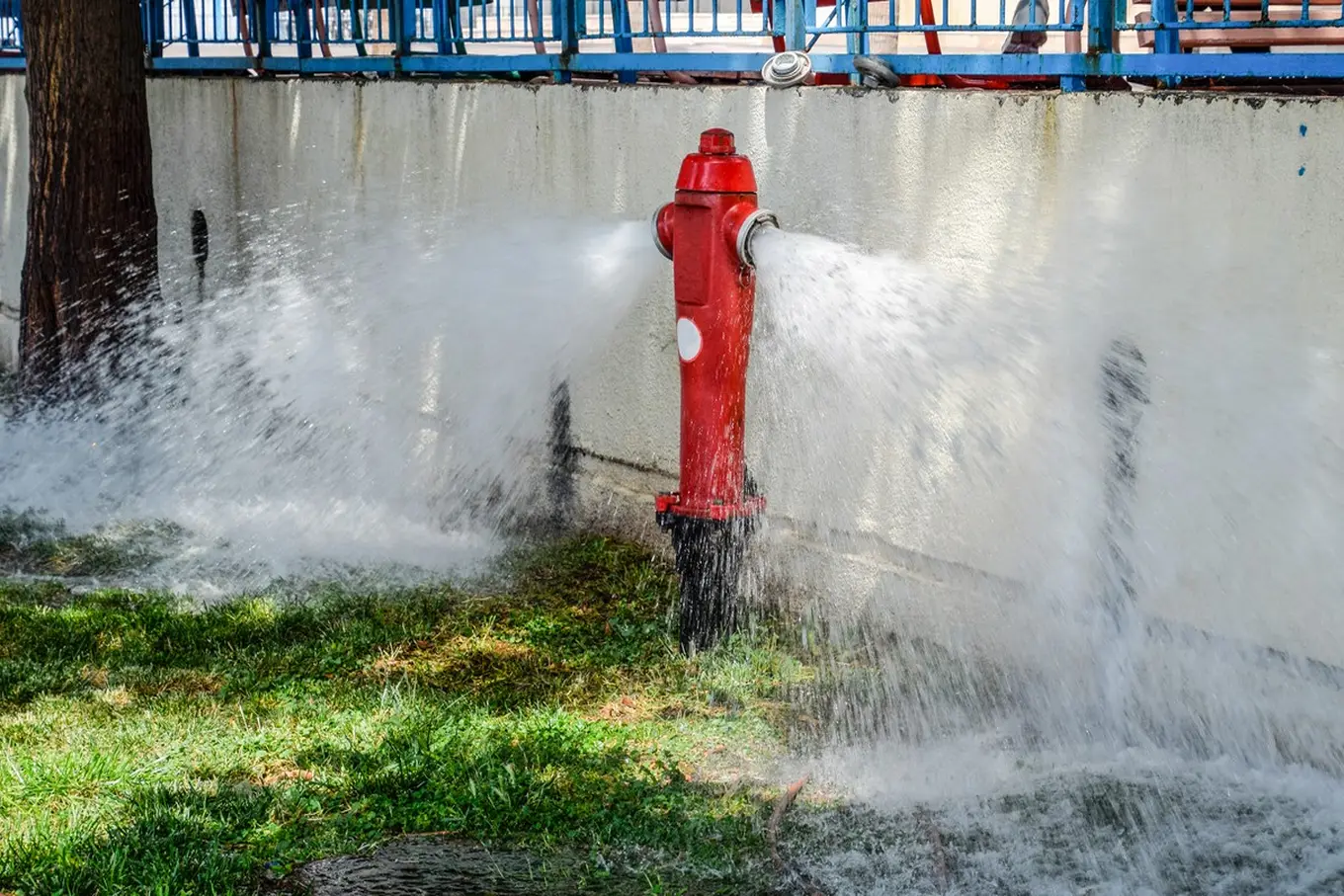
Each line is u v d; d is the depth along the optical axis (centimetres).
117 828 422
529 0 709
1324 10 528
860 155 555
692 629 555
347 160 816
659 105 635
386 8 854
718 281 514
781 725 499
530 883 399
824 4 750
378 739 486
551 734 486
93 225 791
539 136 698
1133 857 403
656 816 432
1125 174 470
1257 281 438
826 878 397
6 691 533
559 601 620
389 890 395
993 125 508
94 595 634
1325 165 418
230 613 610
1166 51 506
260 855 413
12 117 1065
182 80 929
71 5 775
